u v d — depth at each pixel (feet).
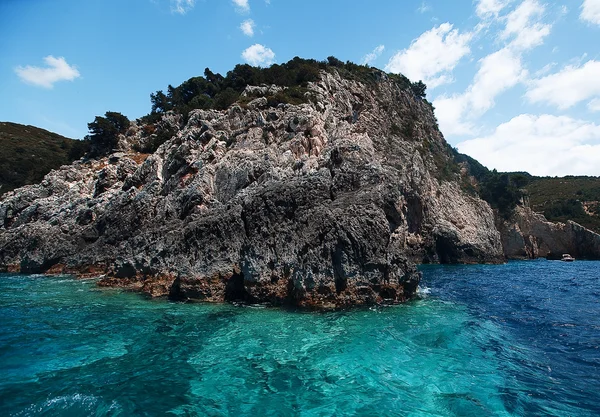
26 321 52.39
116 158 157.28
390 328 47.88
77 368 35.83
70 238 113.19
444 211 186.19
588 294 78.23
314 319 51.24
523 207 226.38
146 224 96.84
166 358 38.24
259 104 136.15
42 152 289.94
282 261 61.21
